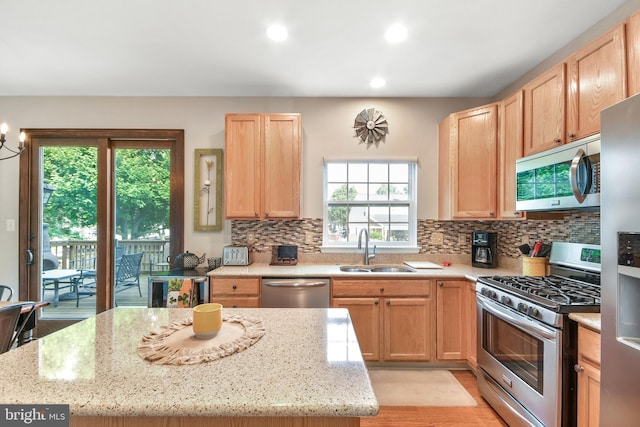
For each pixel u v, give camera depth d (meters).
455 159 2.73
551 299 1.55
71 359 0.89
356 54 2.32
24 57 2.36
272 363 0.87
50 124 3.07
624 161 1.02
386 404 2.09
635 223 0.98
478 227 3.10
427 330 2.52
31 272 3.07
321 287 2.52
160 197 3.16
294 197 2.80
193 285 2.52
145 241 3.16
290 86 2.88
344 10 1.83
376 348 2.51
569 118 1.78
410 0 1.75
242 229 3.10
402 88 2.93
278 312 1.39
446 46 2.22
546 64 2.40
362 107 3.15
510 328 1.83
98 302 3.07
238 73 2.62
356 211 3.24
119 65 2.48
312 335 1.10
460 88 2.92
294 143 2.81
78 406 0.67
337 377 0.80
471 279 2.41
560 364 1.45
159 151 3.18
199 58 2.38
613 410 1.07
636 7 1.73
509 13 1.86
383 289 2.51
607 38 1.53
